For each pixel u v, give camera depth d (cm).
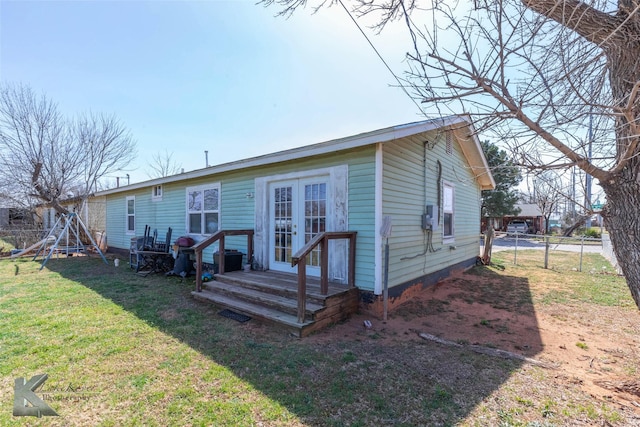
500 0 208
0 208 1561
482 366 312
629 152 216
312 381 282
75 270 845
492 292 628
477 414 235
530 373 299
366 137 461
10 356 323
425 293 612
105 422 224
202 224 824
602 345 369
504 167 274
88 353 332
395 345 365
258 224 659
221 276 577
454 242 795
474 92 232
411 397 257
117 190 1170
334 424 223
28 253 1218
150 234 1029
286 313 433
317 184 568
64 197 1429
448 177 750
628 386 277
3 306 499
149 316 454
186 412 236
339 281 516
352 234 491
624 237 236
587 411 238
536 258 1194
